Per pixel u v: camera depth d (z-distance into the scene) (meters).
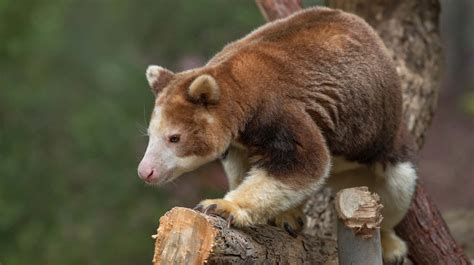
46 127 17.62
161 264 7.70
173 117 8.91
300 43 9.37
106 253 16.97
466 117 29.73
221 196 16.66
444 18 34.62
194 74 9.14
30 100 17.44
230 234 8.05
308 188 8.77
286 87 9.05
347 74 9.34
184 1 17.75
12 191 16.81
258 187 8.66
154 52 18.22
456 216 14.80
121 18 18.44
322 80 9.22
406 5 12.83
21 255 16.56
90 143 17.02
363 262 8.84
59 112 17.80
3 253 16.47
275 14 12.10
